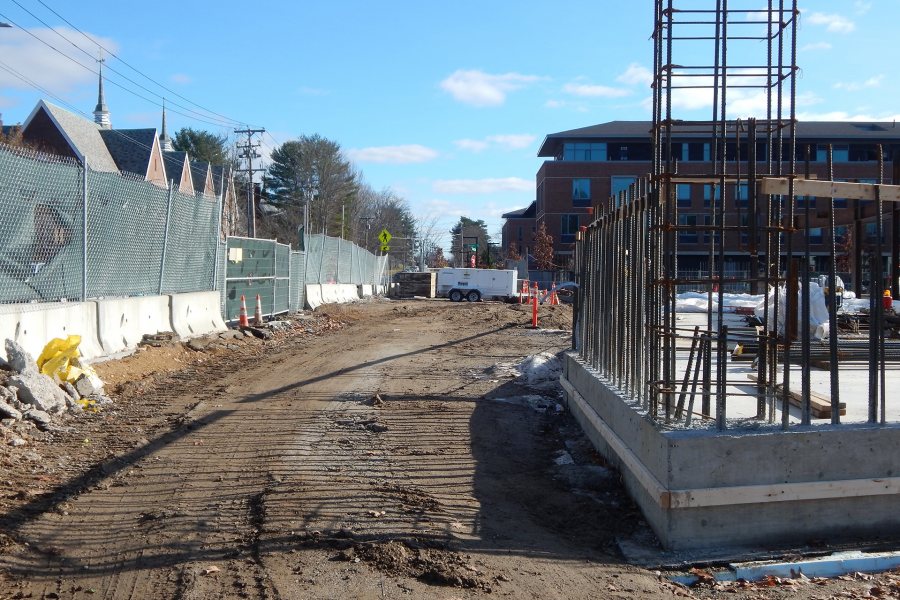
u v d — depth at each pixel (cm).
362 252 4400
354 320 2594
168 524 573
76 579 481
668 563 549
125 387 1066
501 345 1758
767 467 569
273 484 674
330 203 8288
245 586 470
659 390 612
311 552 527
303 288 2795
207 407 983
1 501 606
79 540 542
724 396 582
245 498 638
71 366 987
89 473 695
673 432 576
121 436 827
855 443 579
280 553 523
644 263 676
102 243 1228
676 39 626
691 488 561
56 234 1095
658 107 632
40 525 564
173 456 758
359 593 466
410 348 1684
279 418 938
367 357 1513
